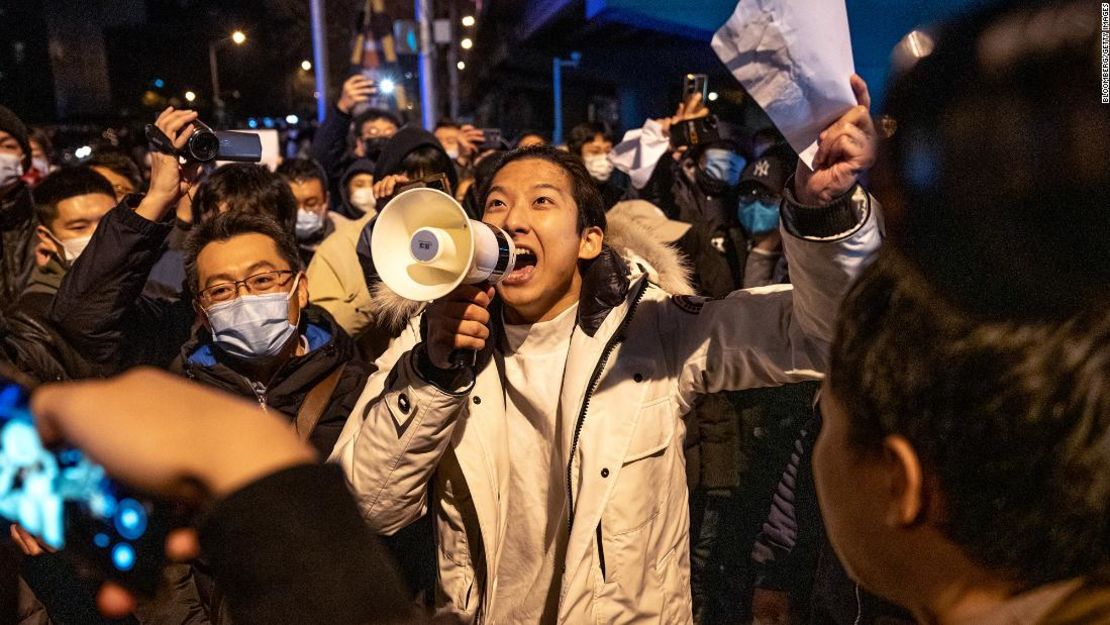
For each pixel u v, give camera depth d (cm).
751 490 302
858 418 55
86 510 41
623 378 173
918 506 53
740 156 518
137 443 40
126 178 438
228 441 42
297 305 236
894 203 49
